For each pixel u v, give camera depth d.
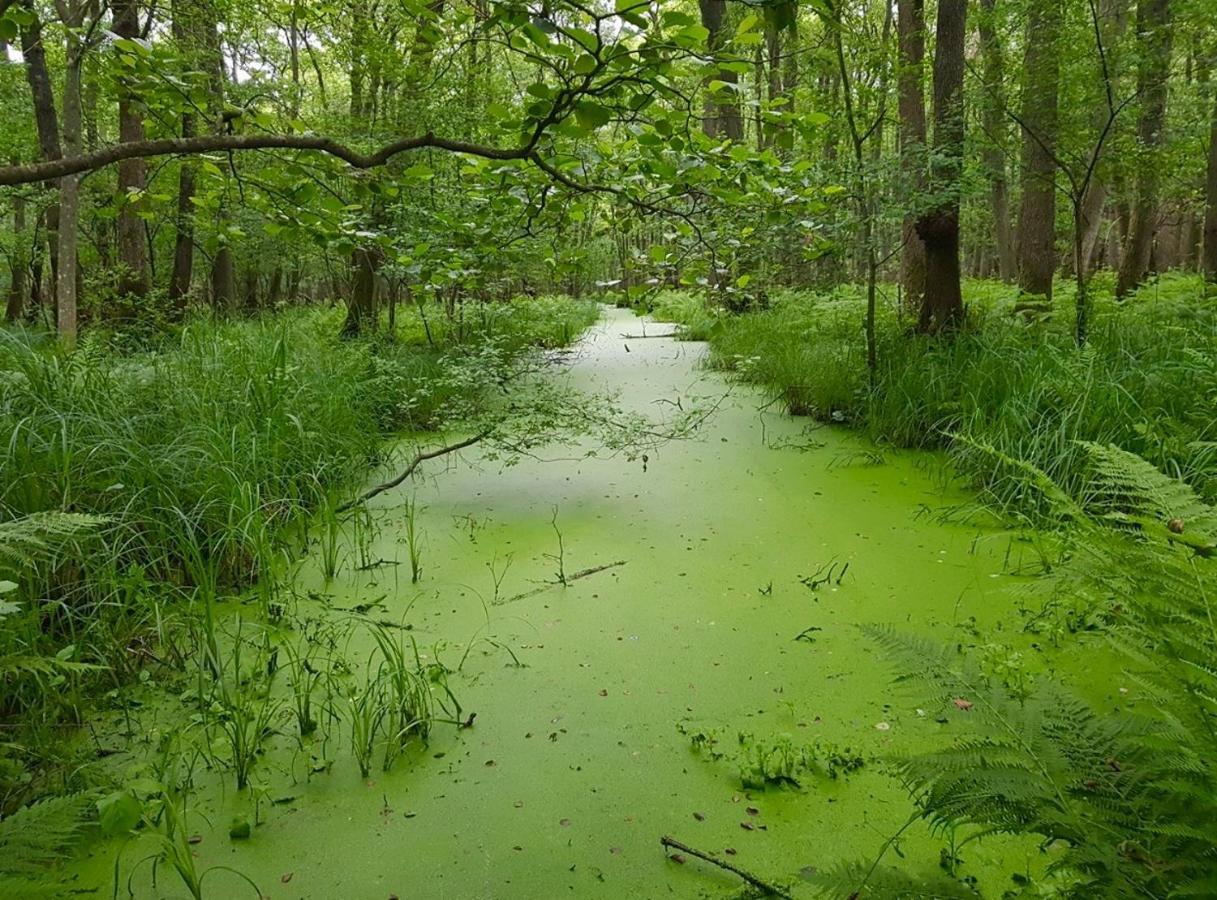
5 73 10.01
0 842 1.51
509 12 1.93
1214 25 6.46
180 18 6.84
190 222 9.35
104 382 4.32
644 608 3.36
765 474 5.22
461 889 1.88
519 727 2.53
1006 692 1.81
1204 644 1.58
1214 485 3.67
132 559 3.23
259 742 2.45
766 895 1.83
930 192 6.28
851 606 3.35
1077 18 6.27
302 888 1.89
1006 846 1.93
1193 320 6.14
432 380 6.62
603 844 2.02
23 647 2.55
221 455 3.94
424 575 3.71
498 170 3.12
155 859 1.94
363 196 3.31
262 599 3.21
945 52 6.40
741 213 3.56
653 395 7.66
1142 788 1.44
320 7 4.65
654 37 2.04
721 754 2.36
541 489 4.96
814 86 6.95
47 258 14.05
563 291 20.81
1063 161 6.71
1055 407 4.82
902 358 6.45
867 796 2.16
